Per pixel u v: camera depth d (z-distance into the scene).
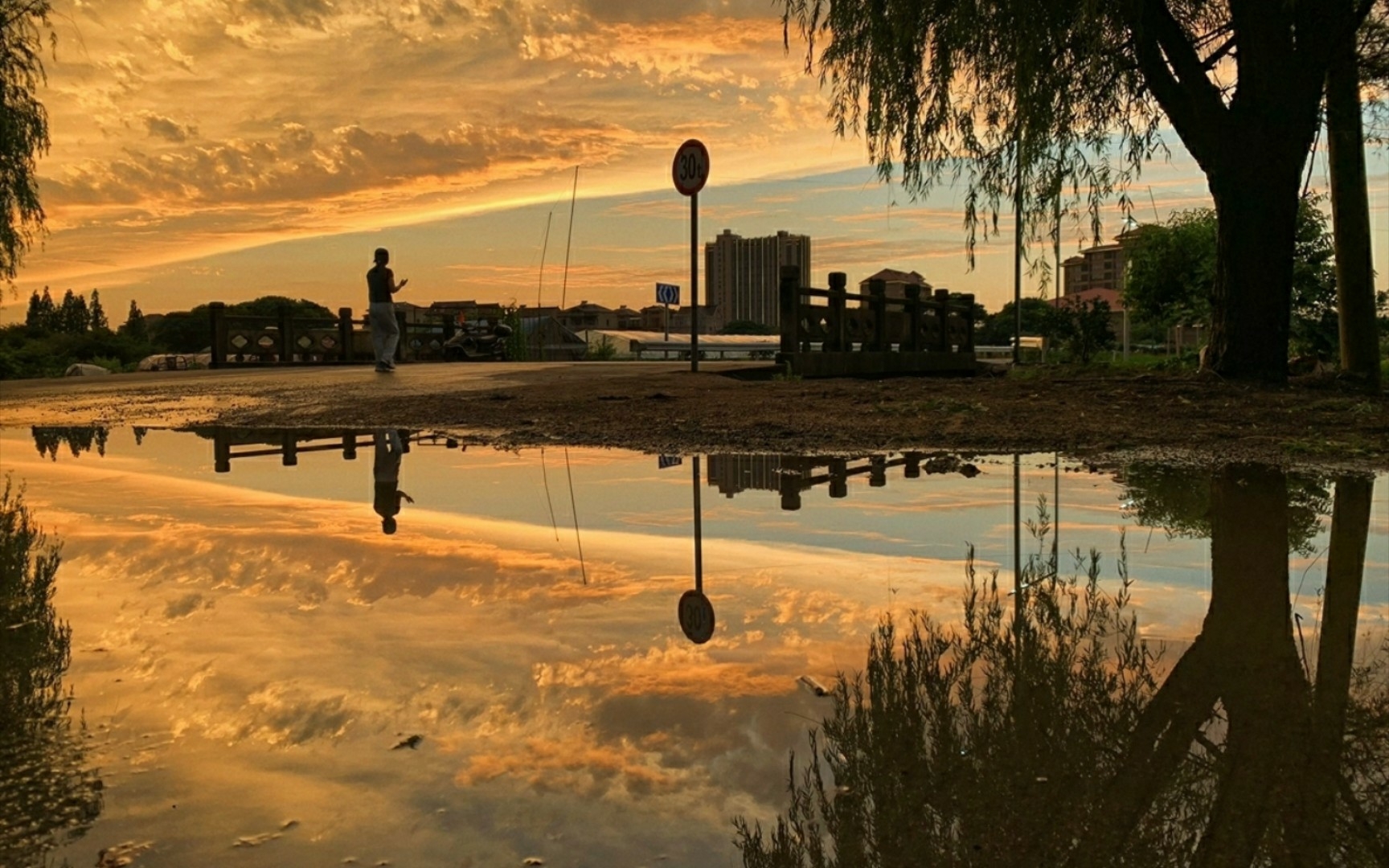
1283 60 8.52
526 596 2.63
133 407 9.88
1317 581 2.76
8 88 13.91
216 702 1.83
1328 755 1.55
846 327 13.07
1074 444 5.93
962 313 17.45
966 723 1.70
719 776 1.50
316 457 6.07
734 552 3.20
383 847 1.29
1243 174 8.73
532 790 1.45
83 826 1.34
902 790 1.44
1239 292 8.91
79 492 4.61
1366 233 9.70
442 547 3.29
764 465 5.41
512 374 12.69
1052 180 8.77
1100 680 1.92
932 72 8.85
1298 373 11.73
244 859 1.26
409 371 14.66
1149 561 3.03
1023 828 1.33
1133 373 12.25
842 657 2.09
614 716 1.75
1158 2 8.77
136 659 2.08
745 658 2.09
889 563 3.03
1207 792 1.43
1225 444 5.83
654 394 9.06
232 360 20.20
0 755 1.58
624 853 1.27
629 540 3.42
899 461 5.49
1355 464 5.11
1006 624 2.34
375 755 1.58
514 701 1.83
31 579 2.86
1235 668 1.99
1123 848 1.27
